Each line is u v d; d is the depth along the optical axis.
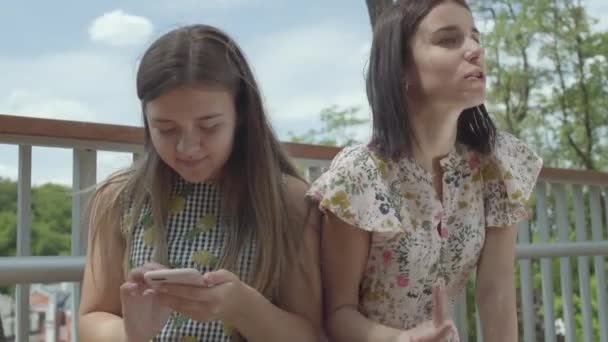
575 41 9.30
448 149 1.47
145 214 1.42
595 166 9.58
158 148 1.27
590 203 2.93
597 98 9.42
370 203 1.37
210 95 1.25
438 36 1.34
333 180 1.38
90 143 1.60
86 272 1.43
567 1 9.29
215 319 1.25
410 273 1.44
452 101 1.34
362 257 1.43
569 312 2.77
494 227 1.57
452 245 1.50
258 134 1.42
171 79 1.22
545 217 2.67
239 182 1.43
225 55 1.33
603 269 2.94
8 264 1.38
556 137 9.62
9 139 1.48
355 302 1.46
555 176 2.64
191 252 1.39
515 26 9.27
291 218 1.44
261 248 1.38
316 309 1.44
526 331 2.52
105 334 1.30
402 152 1.40
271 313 1.29
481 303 1.58
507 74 9.36
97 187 1.48
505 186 1.52
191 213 1.42
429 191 1.44
